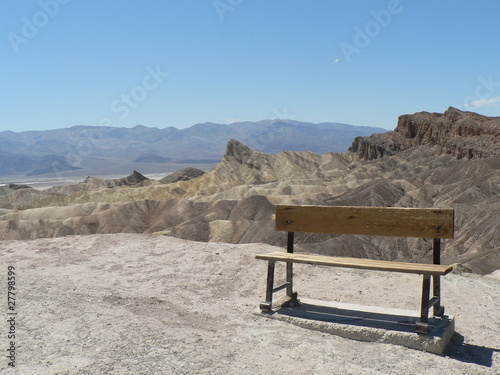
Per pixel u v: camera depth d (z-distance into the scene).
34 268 9.41
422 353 5.12
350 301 7.43
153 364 4.45
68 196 156.75
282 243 84.31
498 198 93.69
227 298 7.33
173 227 100.44
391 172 195.25
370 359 4.90
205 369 4.40
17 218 112.50
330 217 6.59
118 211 110.69
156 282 8.23
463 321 6.61
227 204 110.69
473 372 4.65
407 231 6.11
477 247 74.75
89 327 5.36
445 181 138.88
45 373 4.14
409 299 7.52
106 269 9.24
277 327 5.83
